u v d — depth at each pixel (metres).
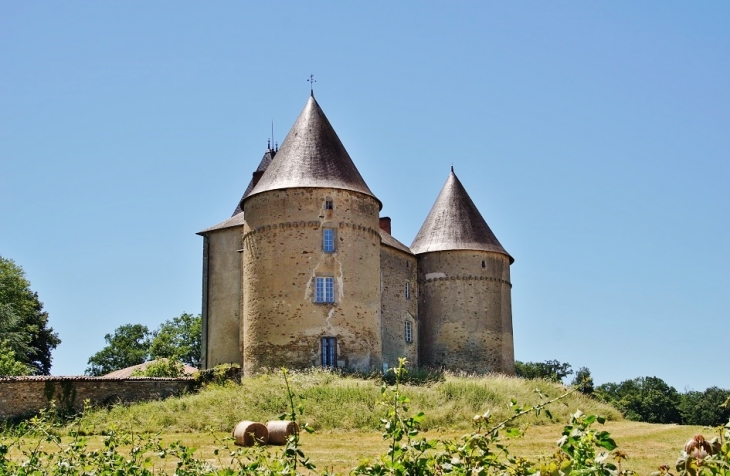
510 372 42.94
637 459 17.61
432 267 42.84
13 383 28.34
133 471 9.79
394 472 6.81
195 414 26.55
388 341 39.28
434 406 27.58
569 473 6.10
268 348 33.41
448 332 41.94
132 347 67.75
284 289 33.66
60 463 9.86
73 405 29.42
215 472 8.88
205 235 39.53
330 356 33.38
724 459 6.21
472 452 6.79
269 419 25.48
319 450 19.80
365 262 34.91
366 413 25.66
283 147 36.12
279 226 34.19
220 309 38.28
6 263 55.03
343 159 35.91
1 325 48.91
